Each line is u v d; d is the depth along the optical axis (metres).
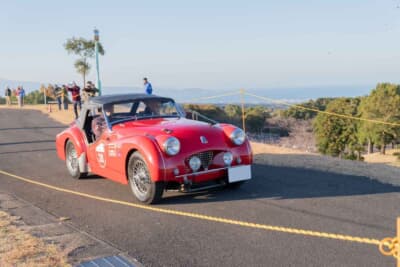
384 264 3.54
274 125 104.62
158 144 5.54
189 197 6.07
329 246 3.99
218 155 5.83
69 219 5.24
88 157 7.20
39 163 9.96
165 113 7.13
